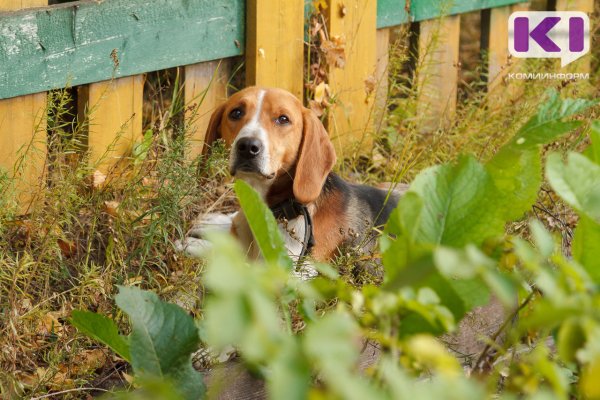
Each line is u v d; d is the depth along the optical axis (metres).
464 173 2.13
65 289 4.39
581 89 7.51
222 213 5.80
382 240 2.07
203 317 3.92
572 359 1.75
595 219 2.05
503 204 2.17
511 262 2.10
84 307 3.98
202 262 4.28
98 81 5.60
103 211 4.95
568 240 4.27
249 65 6.43
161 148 5.67
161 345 2.32
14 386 3.40
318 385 2.61
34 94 5.30
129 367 3.90
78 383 3.59
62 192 4.53
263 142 5.07
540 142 2.36
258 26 6.36
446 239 2.11
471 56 9.30
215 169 5.30
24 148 5.25
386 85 7.29
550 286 1.65
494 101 7.49
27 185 5.18
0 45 5.04
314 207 5.28
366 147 6.91
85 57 5.49
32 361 3.70
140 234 4.65
